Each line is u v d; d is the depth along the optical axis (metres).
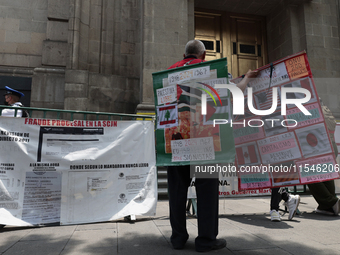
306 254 2.09
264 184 2.80
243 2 8.84
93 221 3.16
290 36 8.48
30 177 3.09
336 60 8.40
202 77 2.32
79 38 7.81
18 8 8.05
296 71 2.82
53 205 3.11
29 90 7.67
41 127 3.22
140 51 8.02
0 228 2.93
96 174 3.31
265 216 3.61
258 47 9.44
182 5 7.66
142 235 2.66
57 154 3.22
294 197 3.38
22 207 3.00
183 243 2.23
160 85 2.46
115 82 7.89
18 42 7.90
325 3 8.66
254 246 2.29
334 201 3.59
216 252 2.14
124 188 3.39
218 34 9.10
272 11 9.30
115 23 8.44
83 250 2.20
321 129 2.77
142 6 7.50
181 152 2.28
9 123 3.13
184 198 2.29
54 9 8.02
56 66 7.85
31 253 2.12
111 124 3.49
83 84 7.45
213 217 2.15
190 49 2.55
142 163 3.54
